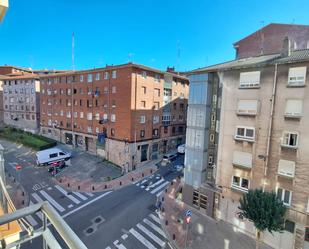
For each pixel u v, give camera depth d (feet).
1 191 19.81
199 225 64.69
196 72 66.59
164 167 118.32
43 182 94.22
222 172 63.98
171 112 143.13
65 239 6.16
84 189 88.89
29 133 170.91
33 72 223.92
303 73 48.14
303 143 48.98
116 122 119.55
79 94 139.54
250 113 56.54
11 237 13.65
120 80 116.47
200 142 68.54
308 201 49.34
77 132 143.84
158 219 67.62
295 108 49.67
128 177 103.19
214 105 66.95
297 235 51.55
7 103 201.98
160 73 128.57
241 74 57.41
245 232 60.90
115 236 59.06
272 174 53.98
